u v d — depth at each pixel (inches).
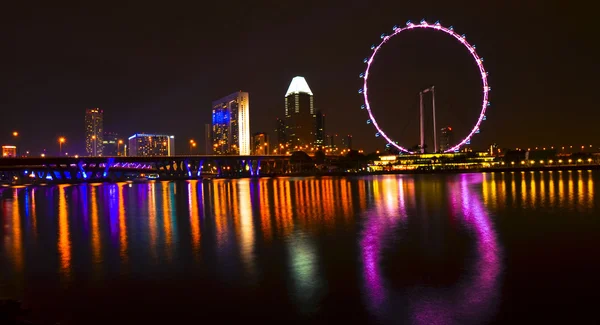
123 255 1033.5
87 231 1434.5
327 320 610.2
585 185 3449.8
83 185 5787.4
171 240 1228.5
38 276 855.1
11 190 4483.3
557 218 1545.3
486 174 7135.8
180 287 768.9
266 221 1611.7
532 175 6141.7
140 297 719.1
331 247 1080.8
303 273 840.3
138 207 2308.1
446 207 1975.9
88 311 659.4
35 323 614.9
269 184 5315.0
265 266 901.2
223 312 647.8
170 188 4621.1
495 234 1226.6
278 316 628.1
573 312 622.5
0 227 1569.9
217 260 963.3
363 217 1665.8
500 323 589.9
